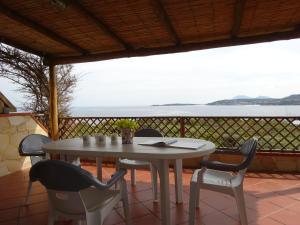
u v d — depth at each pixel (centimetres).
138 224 252
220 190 223
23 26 360
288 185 358
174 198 316
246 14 318
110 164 515
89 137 284
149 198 320
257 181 378
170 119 504
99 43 436
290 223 247
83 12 305
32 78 609
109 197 201
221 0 284
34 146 336
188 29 367
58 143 282
